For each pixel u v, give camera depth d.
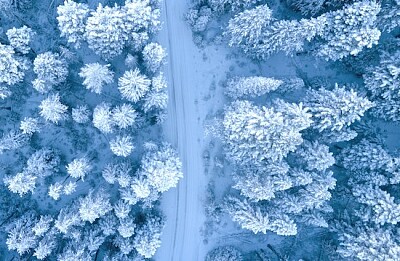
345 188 44.25
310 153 40.41
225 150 43.50
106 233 41.50
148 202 42.34
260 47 42.28
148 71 42.25
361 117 45.16
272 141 38.56
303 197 41.12
